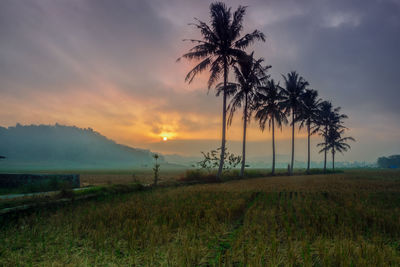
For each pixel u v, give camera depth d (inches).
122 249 196.2
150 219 285.7
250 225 271.3
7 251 194.5
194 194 527.5
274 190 641.0
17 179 684.1
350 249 187.0
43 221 287.1
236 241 208.7
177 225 267.6
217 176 971.3
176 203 399.9
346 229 245.4
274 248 186.9
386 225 269.1
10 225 267.9
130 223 261.1
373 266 158.2
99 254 187.5
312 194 571.2
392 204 429.1
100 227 246.4
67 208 364.8
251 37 1024.2
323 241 215.3
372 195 549.6
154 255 180.1
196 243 208.4
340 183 901.8
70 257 183.5
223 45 1021.2
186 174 955.3
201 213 320.2
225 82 1052.5
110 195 510.0
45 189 624.1
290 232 239.3
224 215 308.5
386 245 206.8
